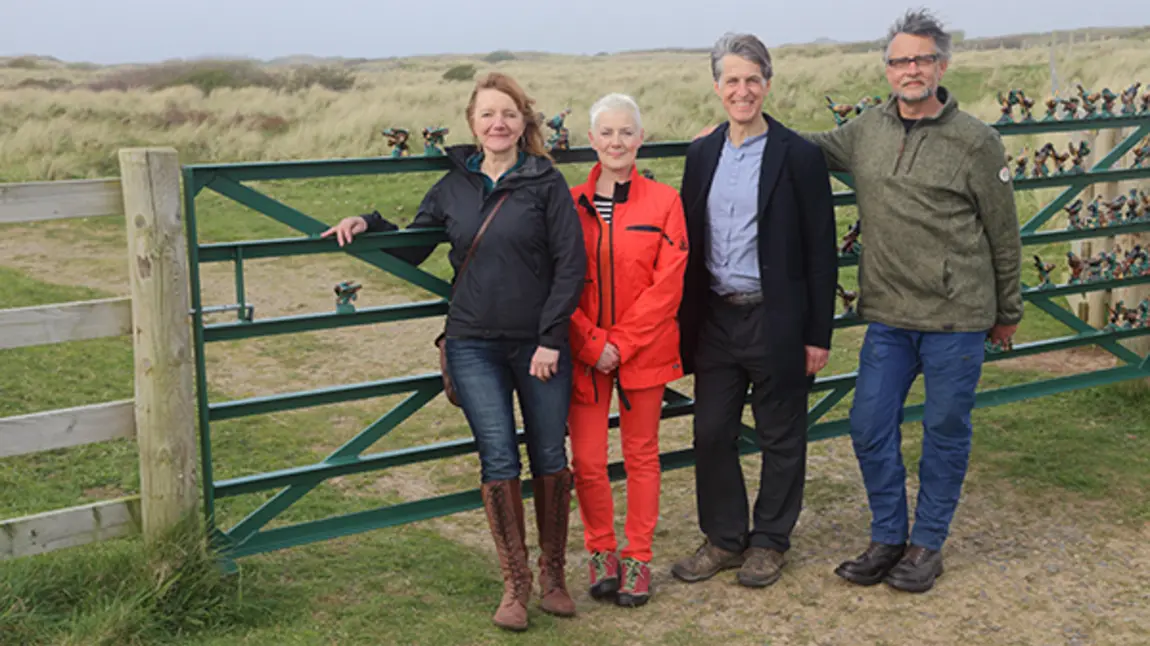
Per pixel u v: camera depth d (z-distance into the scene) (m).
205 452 3.62
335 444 5.54
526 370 3.57
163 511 3.52
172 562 3.50
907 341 3.96
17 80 47.41
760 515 4.06
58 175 16.06
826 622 3.71
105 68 63.00
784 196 3.75
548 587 3.68
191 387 3.52
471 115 3.48
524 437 4.02
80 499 4.59
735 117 3.73
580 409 3.77
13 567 3.56
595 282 3.69
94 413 3.46
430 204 3.74
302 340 7.58
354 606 3.66
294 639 3.40
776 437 3.96
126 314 3.45
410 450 4.01
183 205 3.82
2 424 3.31
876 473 3.98
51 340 3.34
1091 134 6.70
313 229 3.65
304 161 3.60
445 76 48.12
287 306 8.60
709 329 3.94
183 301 3.45
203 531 3.60
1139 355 5.92
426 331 7.86
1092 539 4.39
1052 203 5.21
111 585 3.52
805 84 31.03
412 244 3.79
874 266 3.92
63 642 3.21
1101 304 6.60
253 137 20.38
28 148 18.36
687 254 3.69
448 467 5.26
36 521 3.39
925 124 3.75
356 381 6.64
